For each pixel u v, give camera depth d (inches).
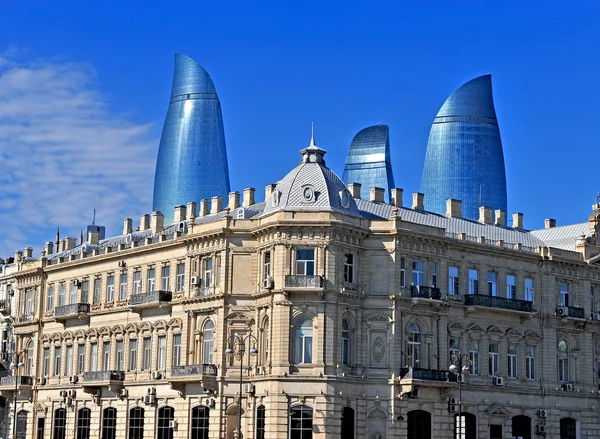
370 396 4311.0
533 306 4938.5
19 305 5851.4
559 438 4916.3
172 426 4616.1
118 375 4948.3
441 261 4594.0
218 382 4399.6
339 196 4424.2
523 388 4820.4
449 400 4475.9
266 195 5098.4
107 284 5241.1
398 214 4630.9
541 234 5615.2
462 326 4640.8
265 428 4202.8
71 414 5236.2
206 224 4628.4
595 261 5196.9
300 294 4237.2
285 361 4207.7
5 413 5856.3
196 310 4591.5
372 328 4357.8
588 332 5113.2
